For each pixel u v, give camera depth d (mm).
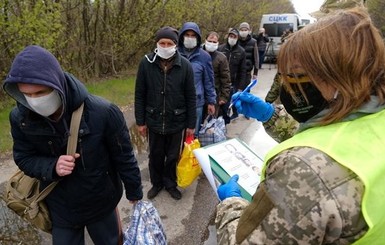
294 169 768
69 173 1682
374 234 761
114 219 2105
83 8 9273
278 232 770
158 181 3586
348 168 750
